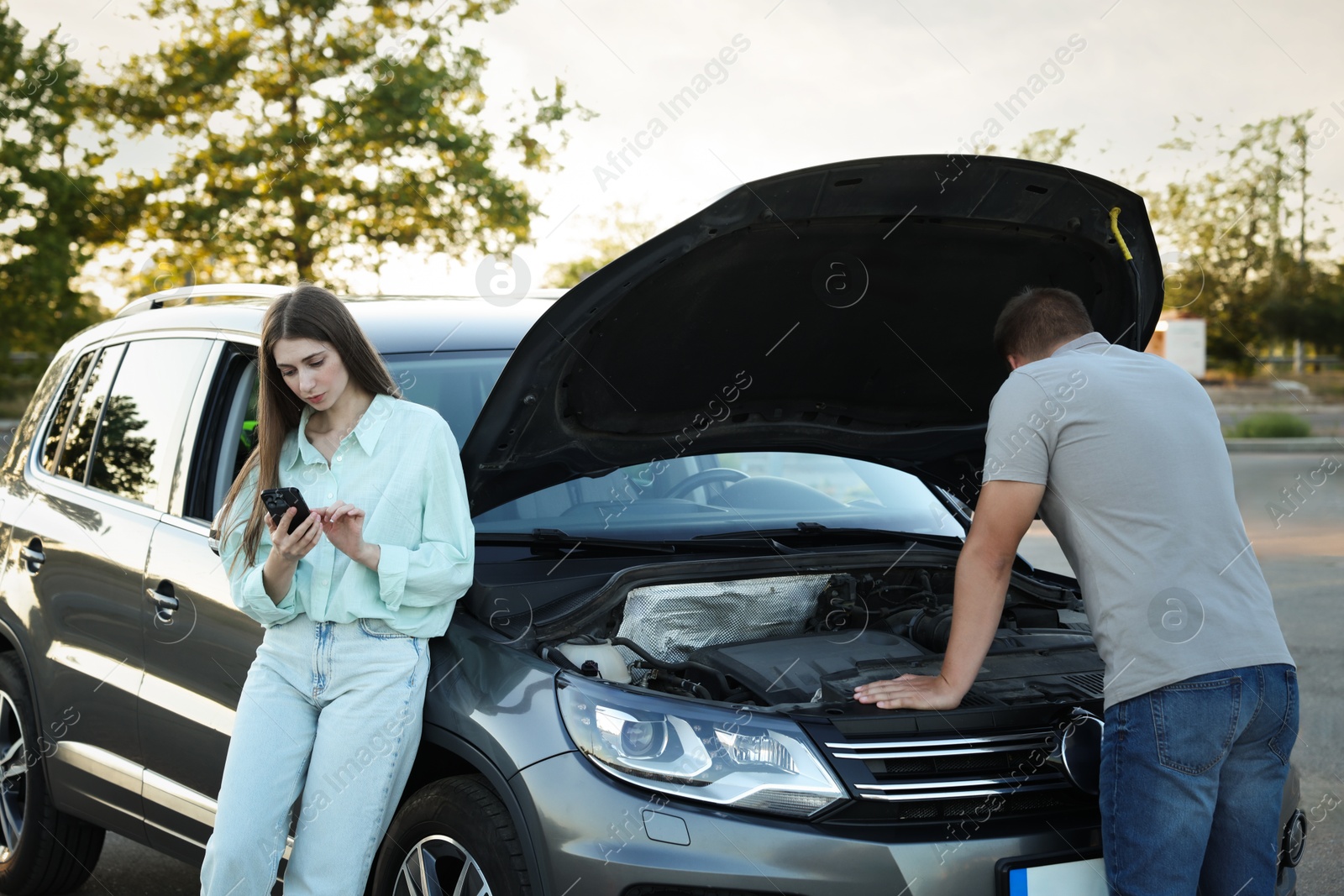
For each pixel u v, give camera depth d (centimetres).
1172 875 241
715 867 233
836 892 233
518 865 252
